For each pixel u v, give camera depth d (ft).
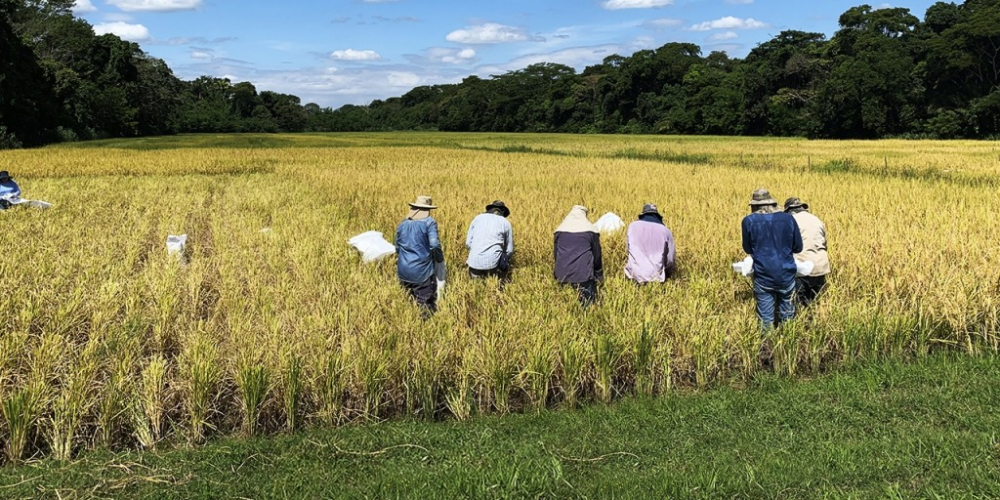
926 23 304.09
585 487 12.45
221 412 16.42
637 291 23.44
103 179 81.87
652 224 25.86
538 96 480.64
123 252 33.14
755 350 19.16
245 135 334.44
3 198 48.75
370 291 24.09
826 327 20.06
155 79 354.74
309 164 109.40
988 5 269.64
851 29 313.73
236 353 17.57
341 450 14.52
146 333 21.25
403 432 15.46
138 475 13.30
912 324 20.31
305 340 18.25
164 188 69.00
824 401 16.70
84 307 21.93
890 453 13.34
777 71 321.52
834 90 257.75
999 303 21.63
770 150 145.89
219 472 13.55
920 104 255.50
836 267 28.25
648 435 15.07
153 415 15.34
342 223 43.01
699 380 18.37
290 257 31.60
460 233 37.45
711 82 360.69
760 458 13.50
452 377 17.49
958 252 28.32
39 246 33.12
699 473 12.66
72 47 297.53
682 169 89.76
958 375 17.75
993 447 13.29
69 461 14.20
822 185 62.28
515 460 13.50
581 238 23.80
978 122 229.66
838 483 12.30
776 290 21.20
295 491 12.67
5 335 18.21
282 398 16.35
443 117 533.14
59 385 16.79
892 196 52.19
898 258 26.55
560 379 18.04
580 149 166.81
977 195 52.47
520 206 48.55
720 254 30.63
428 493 12.24
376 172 87.86
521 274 27.40
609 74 434.71
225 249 33.94
